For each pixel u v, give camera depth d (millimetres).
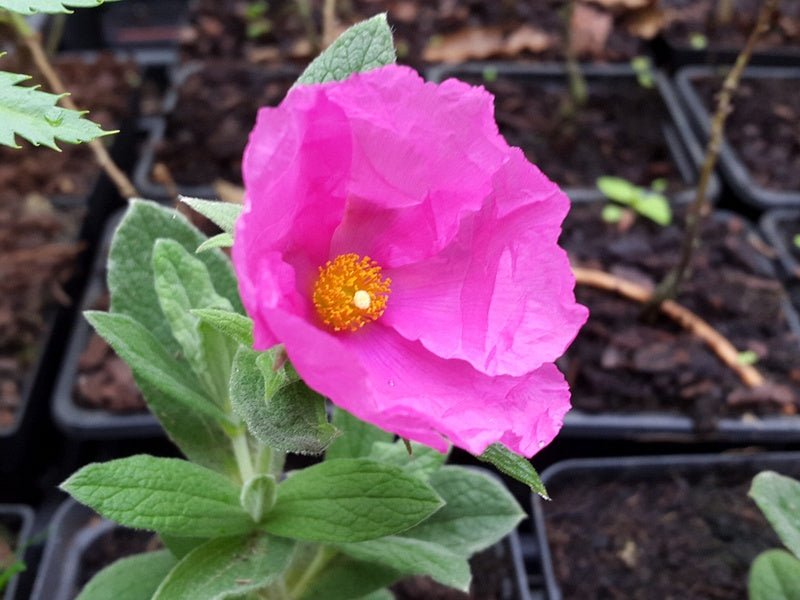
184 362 134
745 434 213
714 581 188
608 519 198
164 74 337
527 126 301
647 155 294
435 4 348
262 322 83
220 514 114
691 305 244
